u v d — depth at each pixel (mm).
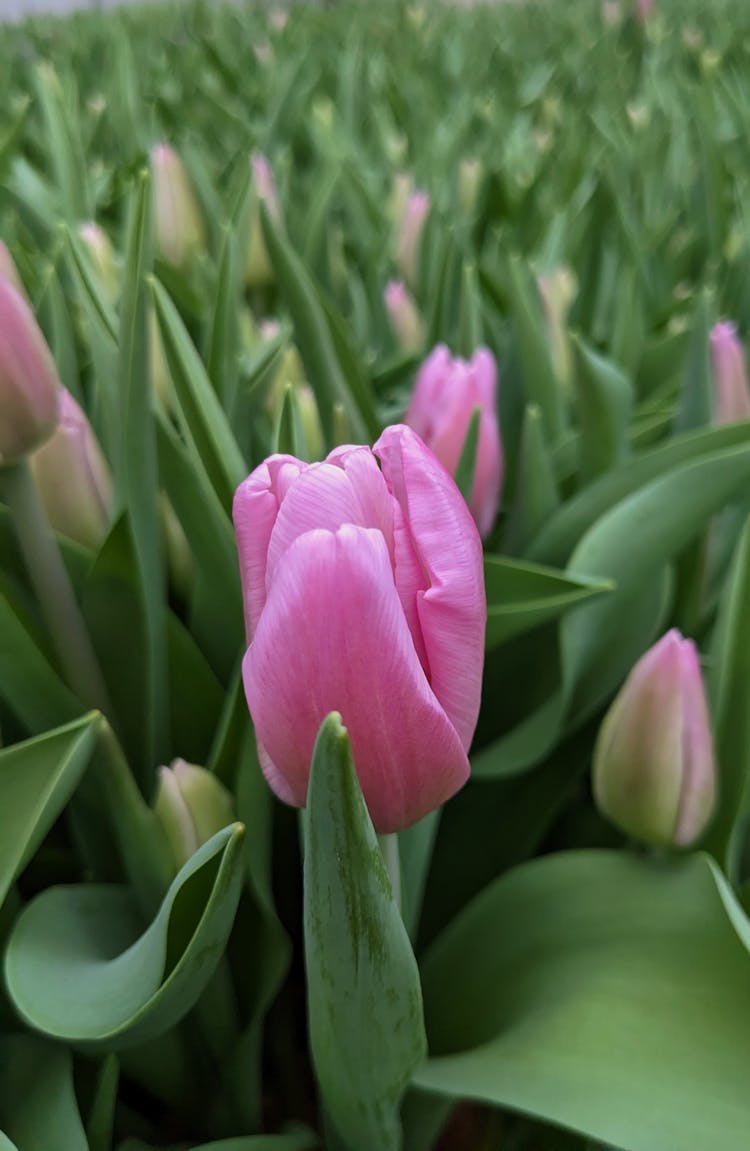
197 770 285
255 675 216
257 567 219
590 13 1500
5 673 294
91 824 313
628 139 763
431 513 218
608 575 329
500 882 299
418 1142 306
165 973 266
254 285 535
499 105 901
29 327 263
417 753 223
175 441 305
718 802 303
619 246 584
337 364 390
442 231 516
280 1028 345
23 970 260
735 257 530
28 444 272
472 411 336
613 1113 243
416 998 244
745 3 1550
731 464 316
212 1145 274
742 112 788
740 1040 250
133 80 779
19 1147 260
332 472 210
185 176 511
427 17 1441
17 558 327
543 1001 274
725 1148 236
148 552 305
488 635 320
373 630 208
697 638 381
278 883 340
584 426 380
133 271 282
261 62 1146
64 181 571
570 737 357
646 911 280
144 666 322
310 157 798
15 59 1173
